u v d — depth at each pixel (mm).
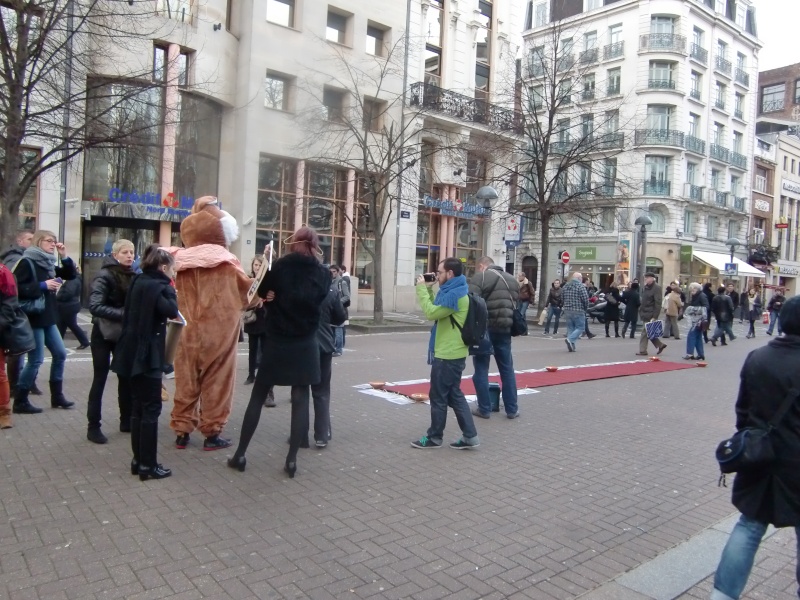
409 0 26266
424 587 3533
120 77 13742
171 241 21547
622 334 20641
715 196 45844
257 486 4992
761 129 60094
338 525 4312
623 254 42062
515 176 28094
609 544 4230
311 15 23938
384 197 20984
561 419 7840
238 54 22766
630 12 43344
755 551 3082
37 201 18547
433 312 6062
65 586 3359
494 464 5863
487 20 30938
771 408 2953
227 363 5887
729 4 47562
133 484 4918
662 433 7355
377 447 6246
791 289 56219
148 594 3311
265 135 22906
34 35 12469
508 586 3594
